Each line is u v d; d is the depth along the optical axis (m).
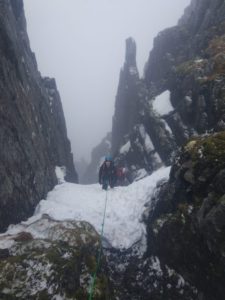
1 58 15.77
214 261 11.08
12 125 15.87
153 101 31.41
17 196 15.31
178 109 27.16
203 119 22.22
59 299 9.48
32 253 10.66
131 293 13.07
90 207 18.09
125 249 15.10
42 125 25.05
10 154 15.07
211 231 10.43
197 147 12.98
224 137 12.77
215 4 34.94
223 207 9.89
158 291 12.98
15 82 17.84
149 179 19.47
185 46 41.19
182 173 13.15
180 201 13.59
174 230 12.99
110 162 21.41
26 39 31.55
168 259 13.48
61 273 10.09
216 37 29.30
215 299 11.51
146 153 29.97
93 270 11.32
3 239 11.98
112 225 16.36
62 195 20.47
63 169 28.75
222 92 20.77
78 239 12.36
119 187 20.73
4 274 9.73
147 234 15.55
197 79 24.47
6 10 21.06
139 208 17.20
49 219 14.34
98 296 10.34
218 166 11.68
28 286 9.51
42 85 31.98
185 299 12.25
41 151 21.50
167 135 27.33
